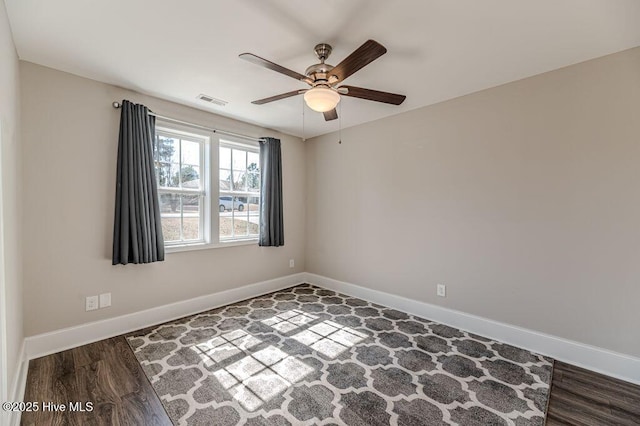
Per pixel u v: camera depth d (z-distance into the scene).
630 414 1.71
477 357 2.32
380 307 3.43
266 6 1.61
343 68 1.81
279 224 3.97
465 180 2.83
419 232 3.18
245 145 3.75
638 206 2.02
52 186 2.33
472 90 2.71
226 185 3.62
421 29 1.81
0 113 1.41
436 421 1.63
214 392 1.86
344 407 1.74
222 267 3.50
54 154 2.33
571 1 1.56
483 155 2.71
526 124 2.46
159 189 3.03
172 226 3.14
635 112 2.02
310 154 4.42
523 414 1.70
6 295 1.56
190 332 2.71
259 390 1.88
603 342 2.14
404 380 2.01
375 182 3.58
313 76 1.96
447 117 2.94
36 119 2.24
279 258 4.15
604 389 1.93
